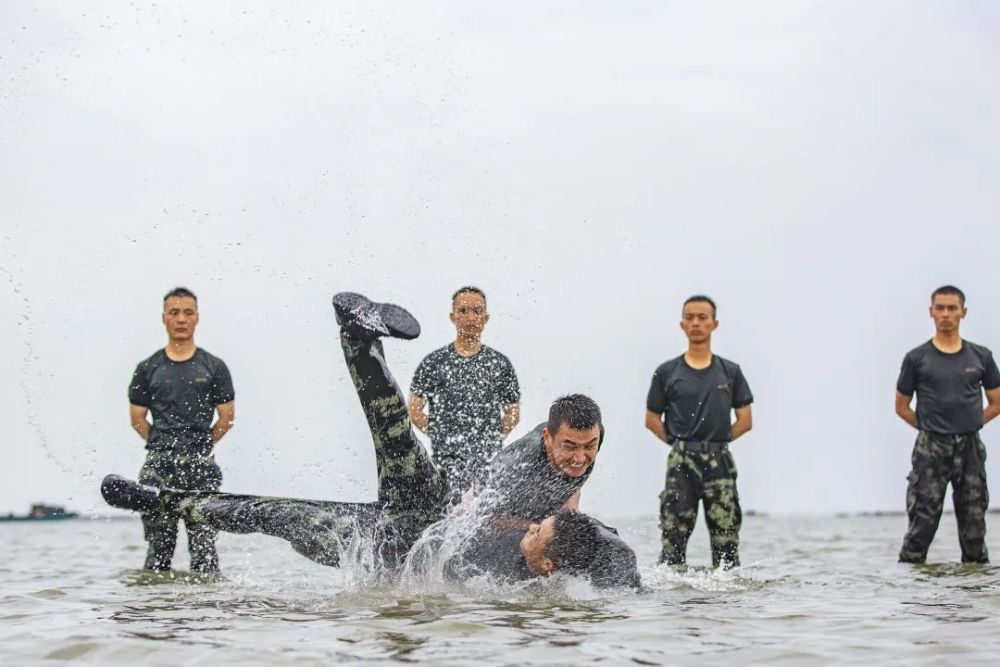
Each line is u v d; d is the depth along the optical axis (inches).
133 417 368.8
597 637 195.2
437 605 231.0
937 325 392.8
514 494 259.3
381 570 264.4
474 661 174.1
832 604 245.1
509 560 253.9
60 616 223.8
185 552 390.9
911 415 398.0
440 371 353.4
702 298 387.2
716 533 378.9
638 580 259.0
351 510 270.2
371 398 261.7
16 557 440.8
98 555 453.4
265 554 350.6
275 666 171.3
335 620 211.3
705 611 228.8
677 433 383.6
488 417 350.3
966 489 386.6
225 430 368.8
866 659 179.2
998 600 250.7
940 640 194.7
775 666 174.4
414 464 262.2
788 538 599.8
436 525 263.1
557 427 250.4
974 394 387.2
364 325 259.0
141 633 199.2
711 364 386.3
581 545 245.1
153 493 282.4
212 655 178.7
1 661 178.2
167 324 368.5
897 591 274.8
